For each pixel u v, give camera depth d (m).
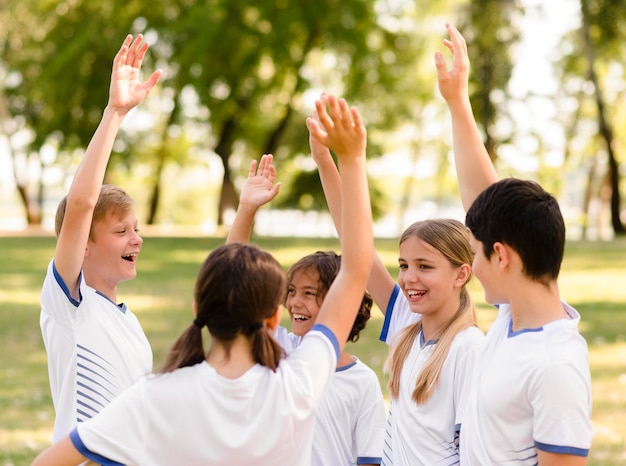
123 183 45.59
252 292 2.07
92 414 2.83
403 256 2.91
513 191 2.28
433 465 2.75
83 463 2.02
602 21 24.64
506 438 2.21
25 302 12.18
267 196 3.03
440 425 2.75
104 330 2.92
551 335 2.19
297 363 2.13
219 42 24.36
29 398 6.75
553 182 37.19
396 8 27.20
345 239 2.24
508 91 26.25
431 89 32.91
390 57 26.83
